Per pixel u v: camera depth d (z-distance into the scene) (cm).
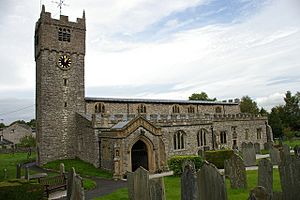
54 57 4834
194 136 5153
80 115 4738
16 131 10938
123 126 3759
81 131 4675
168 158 4675
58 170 4150
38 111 5003
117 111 5438
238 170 2242
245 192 2106
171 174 3562
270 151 3641
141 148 4166
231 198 1945
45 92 4709
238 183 2233
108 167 3900
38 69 5056
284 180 1469
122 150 3678
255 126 6438
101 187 2973
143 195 1758
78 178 1755
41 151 4616
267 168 1755
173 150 4781
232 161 2275
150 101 5847
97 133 4222
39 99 4903
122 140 3694
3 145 9581
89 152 4381
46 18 4806
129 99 5731
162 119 4738
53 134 4709
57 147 4722
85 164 4341
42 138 4619
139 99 5900
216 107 6969
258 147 5253
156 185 1598
